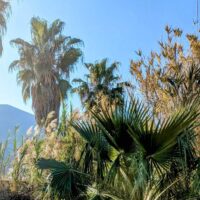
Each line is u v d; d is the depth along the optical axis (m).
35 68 20.72
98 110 6.01
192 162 4.82
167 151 4.59
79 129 5.53
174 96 6.52
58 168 5.17
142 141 4.50
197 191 4.61
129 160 4.82
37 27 21.38
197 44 7.11
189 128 4.81
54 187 5.09
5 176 8.25
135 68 7.32
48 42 21.47
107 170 5.21
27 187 7.75
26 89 21.05
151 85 7.01
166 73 7.01
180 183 4.86
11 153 8.38
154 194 4.72
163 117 5.66
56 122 8.12
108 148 5.15
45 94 20.31
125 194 4.81
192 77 6.70
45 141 7.91
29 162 7.82
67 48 21.77
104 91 19.11
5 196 7.64
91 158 5.34
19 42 21.12
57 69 21.23
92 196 4.96
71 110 7.46
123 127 4.82
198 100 5.04
